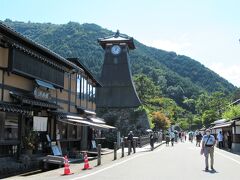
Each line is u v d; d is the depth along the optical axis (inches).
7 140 777.6
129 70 2807.6
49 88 987.9
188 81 7839.6
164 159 1031.0
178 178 596.7
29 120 899.4
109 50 2844.5
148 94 4229.8
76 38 6820.9
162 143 2381.9
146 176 617.9
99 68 6087.6
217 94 4783.5
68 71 1197.7
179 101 6983.3
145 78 4247.0
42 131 967.0
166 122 3218.5
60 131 1125.7
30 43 808.9
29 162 816.9
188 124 5551.2
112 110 2719.0
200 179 588.4
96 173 661.9
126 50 2834.6
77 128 1317.7
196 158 1075.9
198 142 2022.6
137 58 7495.1
